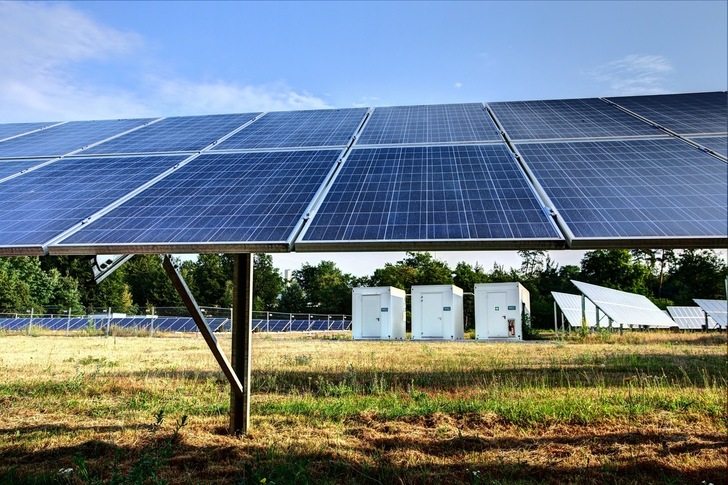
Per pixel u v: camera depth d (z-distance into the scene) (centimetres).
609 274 6769
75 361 1561
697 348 2062
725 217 498
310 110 1137
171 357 1709
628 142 760
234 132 986
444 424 757
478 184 630
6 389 1035
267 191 655
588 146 755
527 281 7025
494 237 482
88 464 595
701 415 773
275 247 503
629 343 2491
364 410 844
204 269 7719
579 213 528
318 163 755
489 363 1441
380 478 556
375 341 2877
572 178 633
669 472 561
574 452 629
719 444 645
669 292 7244
